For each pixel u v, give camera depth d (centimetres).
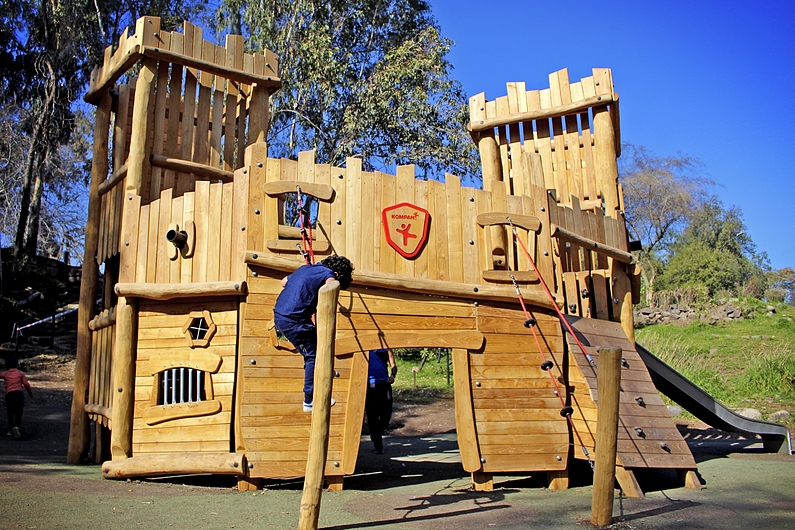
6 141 3144
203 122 822
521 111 875
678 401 932
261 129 855
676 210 4172
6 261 2694
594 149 842
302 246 615
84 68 2855
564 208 720
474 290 648
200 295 625
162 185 774
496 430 628
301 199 612
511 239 685
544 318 674
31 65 2878
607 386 455
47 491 538
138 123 755
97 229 866
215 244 632
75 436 794
